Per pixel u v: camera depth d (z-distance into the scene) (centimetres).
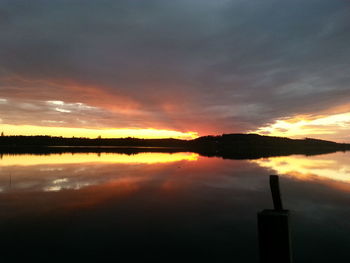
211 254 762
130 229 954
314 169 2722
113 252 771
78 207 1238
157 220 1056
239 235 905
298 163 3425
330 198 1430
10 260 719
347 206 1267
